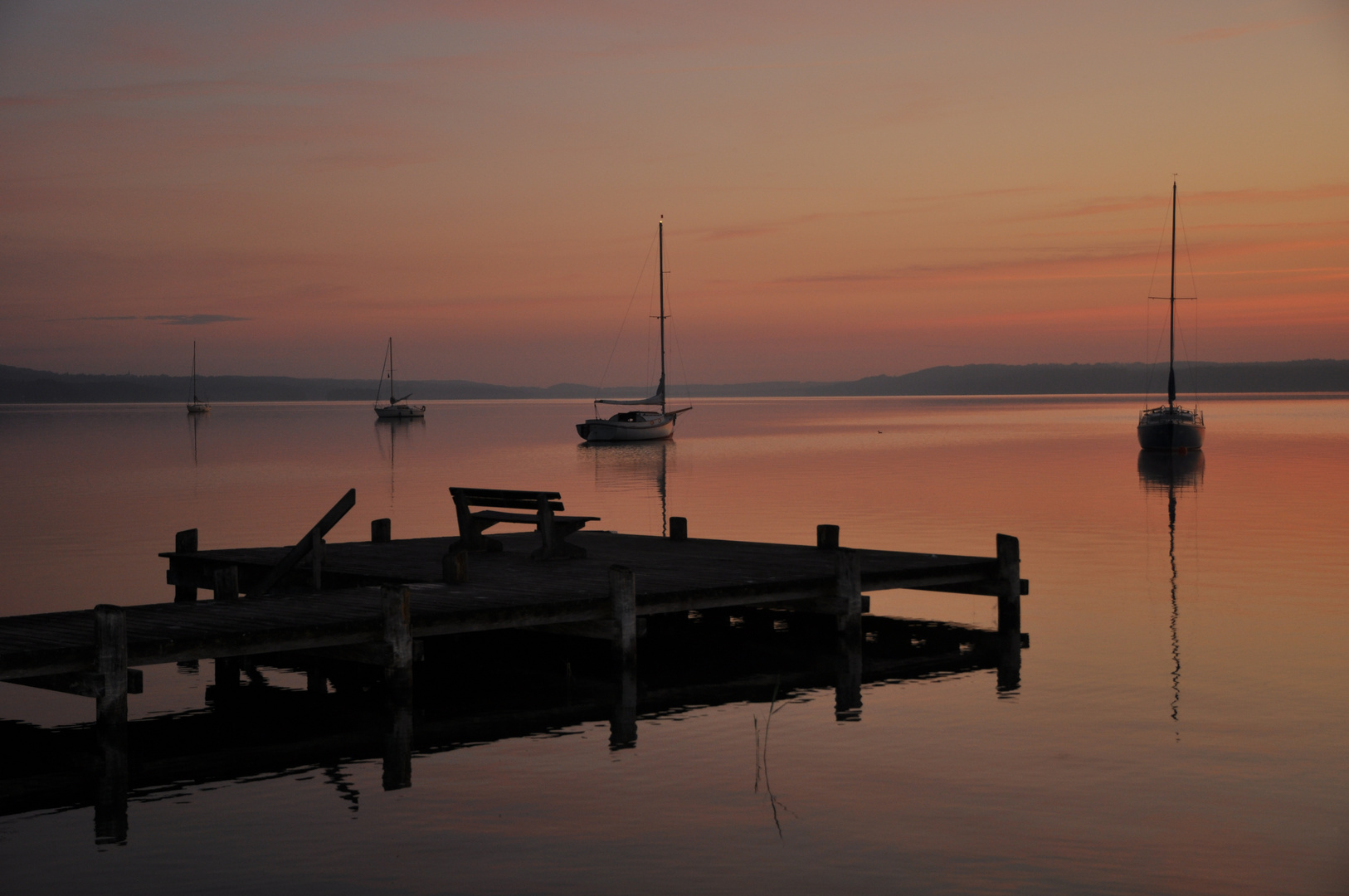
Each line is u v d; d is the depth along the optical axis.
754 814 9.39
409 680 12.73
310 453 70.62
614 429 81.38
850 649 15.59
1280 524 29.80
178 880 8.22
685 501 37.50
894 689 13.69
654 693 13.74
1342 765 10.57
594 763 10.84
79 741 11.89
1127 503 35.53
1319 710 12.44
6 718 12.84
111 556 25.09
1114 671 14.38
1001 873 8.22
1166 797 9.72
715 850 8.65
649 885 8.04
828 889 7.96
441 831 9.09
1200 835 8.89
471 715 12.78
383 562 17.70
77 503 37.62
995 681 13.99
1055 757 10.86
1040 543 26.30
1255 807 9.48
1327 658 14.95
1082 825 9.09
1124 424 115.06
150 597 19.95
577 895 7.89
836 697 13.35
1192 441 63.06
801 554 18.52
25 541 27.72
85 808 9.80
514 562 17.45
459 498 18.80
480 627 13.18
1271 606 18.62
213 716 12.91
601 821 9.26
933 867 8.31
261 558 18.36
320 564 16.53
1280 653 15.23
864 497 38.12
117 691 11.15
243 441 87.88
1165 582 21.02
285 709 13.21
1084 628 17.05
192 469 55.38
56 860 8.61
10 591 20.61
